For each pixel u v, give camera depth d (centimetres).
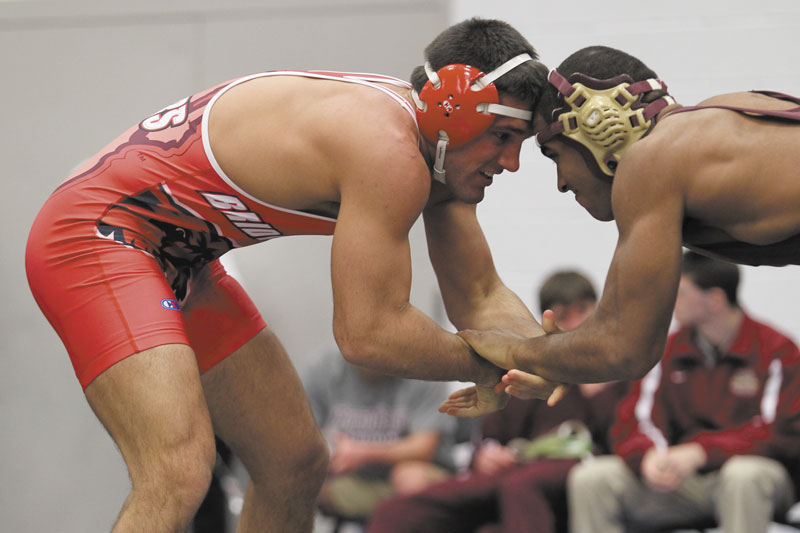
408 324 751
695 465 1338
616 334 718
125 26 1900
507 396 880
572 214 1798
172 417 728
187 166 784
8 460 1914
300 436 894
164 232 802
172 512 720
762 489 1312
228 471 1391
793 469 1334
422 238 1784
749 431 1348
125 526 717
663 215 689
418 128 783
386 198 729
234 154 775
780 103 703
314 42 1845
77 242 769
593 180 771
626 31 1783
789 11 1748
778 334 1373
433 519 1437
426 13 1819
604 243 1789
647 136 707
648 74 753
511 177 1814
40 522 1905
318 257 1852
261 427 888
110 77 1906
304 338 1842
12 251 1922
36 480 1909
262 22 1858
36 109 1923
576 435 1440
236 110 786
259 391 885
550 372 779
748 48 1759
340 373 1602
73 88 1912
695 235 743
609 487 1378
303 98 775
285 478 903
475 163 793
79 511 1902
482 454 1460
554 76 763
